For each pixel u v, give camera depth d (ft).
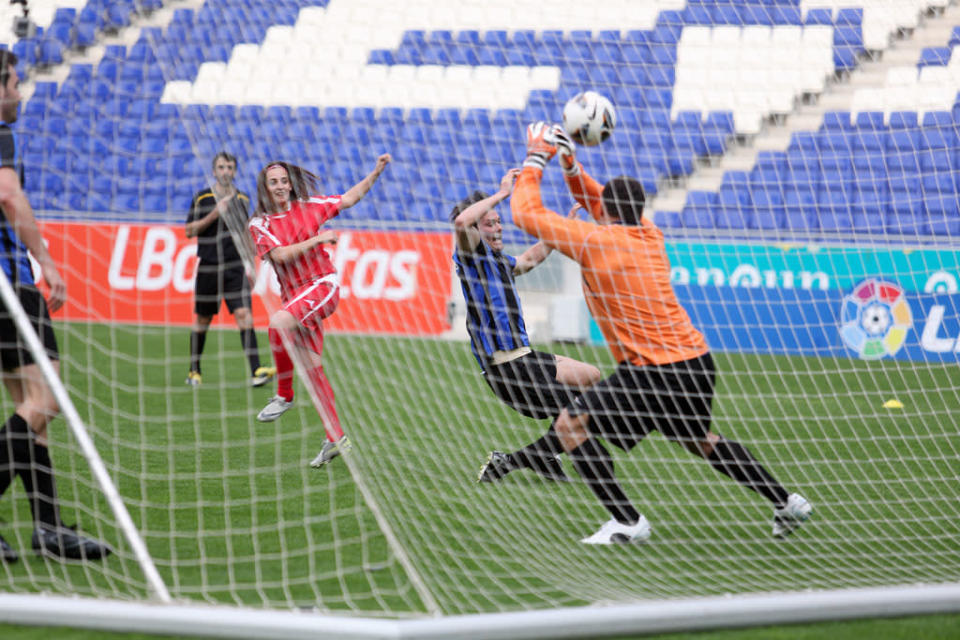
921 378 77.56
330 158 93.20
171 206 96.89
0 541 36.52
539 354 48.57
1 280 34.24
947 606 33.06
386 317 98.63
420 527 41.81
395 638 28.58
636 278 39.83
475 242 47.42
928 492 48.96
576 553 39.09
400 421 62.64
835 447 58.13
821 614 32.17
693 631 31.09
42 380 37.14
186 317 104.99
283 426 61.05
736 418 65.10
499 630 29.37
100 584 34.17
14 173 36.60
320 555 37.81
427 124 94.43
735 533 41.96
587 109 45.03
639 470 51.31
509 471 49.16
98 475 33.45
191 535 40.01
